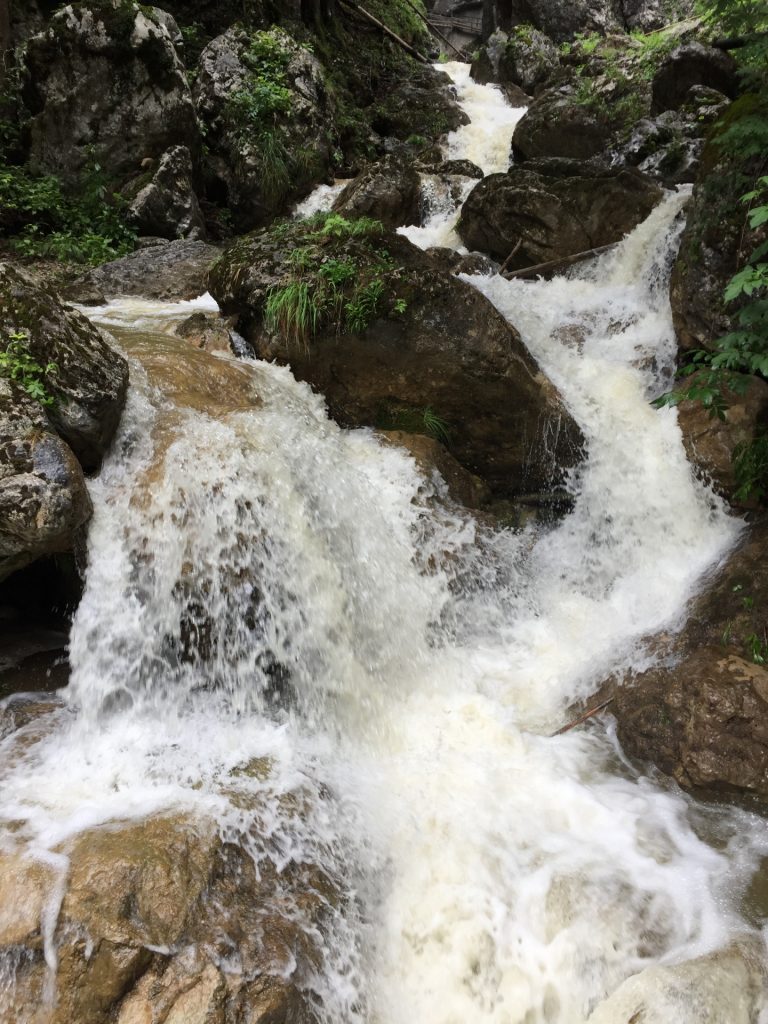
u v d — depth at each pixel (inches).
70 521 142.8
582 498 227.1
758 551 186.2
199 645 156.6
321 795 138.3
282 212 464.8
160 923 105.3
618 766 159.6
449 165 450.9
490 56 651.5
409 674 180.9
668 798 150.5
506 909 128.4
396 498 205.8
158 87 418.3
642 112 396.5
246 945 107.7
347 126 535.8
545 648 196.5
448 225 392.8
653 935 122.5
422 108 582.2
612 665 182.1
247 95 457.4
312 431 212.2
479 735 167.5
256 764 141.6
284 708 161.3
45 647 167.2
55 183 404.8
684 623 182.4
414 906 129.4
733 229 217.9
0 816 121.2
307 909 118.0
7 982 101.5
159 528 156.0
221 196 466.3
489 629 201.0
